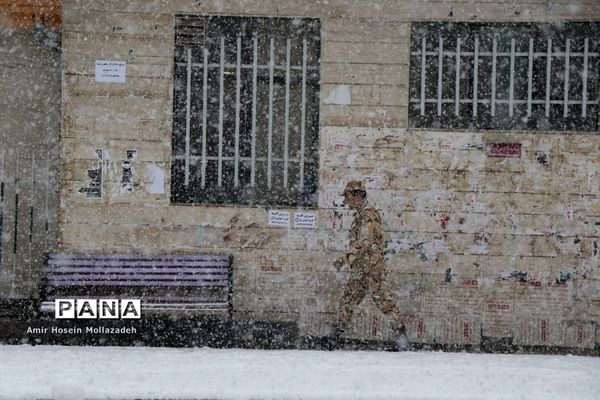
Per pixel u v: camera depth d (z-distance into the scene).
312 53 18.53
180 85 18.53
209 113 18.58
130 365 13.41
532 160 18.14
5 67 19.86
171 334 17.41
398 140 18.28
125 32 18.36
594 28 18.12
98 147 18.34
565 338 17.92
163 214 18.34
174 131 18.55
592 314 17.97
